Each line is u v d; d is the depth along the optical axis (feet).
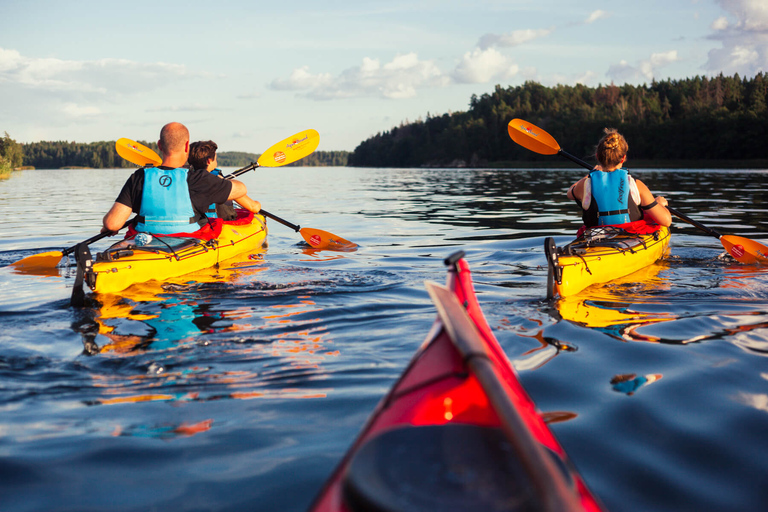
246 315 9.73
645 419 5.60
